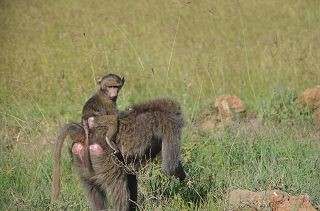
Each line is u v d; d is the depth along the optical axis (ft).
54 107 51.93
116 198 29.07
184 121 30.91
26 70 58.49
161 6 80.69
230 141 41.16
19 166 38.06
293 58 61.77
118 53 61.77
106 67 57.41
